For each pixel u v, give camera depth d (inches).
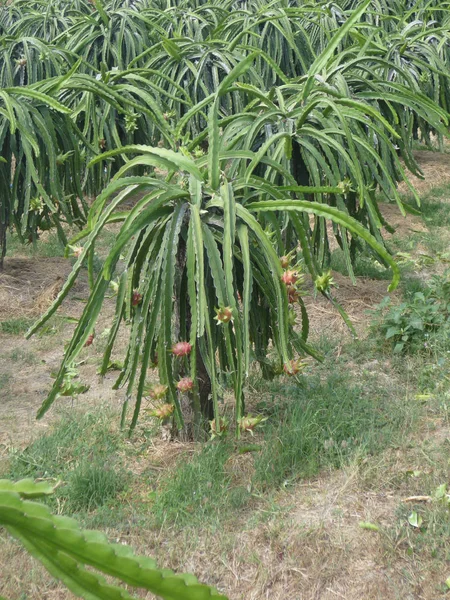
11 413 149.2
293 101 172.6
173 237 109.7
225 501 116.3
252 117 165.5
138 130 243.1
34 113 191.0
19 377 165.5
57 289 208.5
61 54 262.8
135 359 114.1
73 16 354.0
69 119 199.9
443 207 273.4
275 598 99.0
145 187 116.6
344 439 132.2
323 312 192.1
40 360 173.6
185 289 121.6
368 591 98.9
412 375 156.6
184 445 133.1
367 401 144.3
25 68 269.3
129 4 317.4
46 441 134.4
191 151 150.6
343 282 210.7
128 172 252.8
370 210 150.3
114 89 188.5
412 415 137.9
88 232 115.3
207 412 135.5
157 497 118.7
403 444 129.0
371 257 204.5
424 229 255.0
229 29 288.0
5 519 18.6
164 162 114.9
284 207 105.3
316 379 154.9
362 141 156.6
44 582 101.5
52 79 188.9
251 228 114.5
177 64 248.2
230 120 161.2
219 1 332.8
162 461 129.3
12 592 99.4
